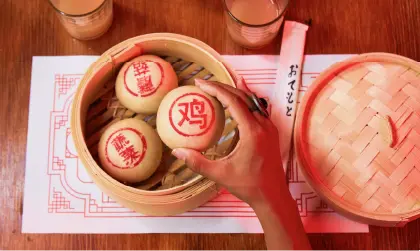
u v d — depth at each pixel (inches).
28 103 28.3
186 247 27.1
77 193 27.5
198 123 24.2
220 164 23.4
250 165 23.4
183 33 28.8
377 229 27.1
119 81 26.0
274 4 27.9
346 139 26.2
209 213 27.3
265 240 25.6
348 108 26.5
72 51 28.7
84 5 27.6
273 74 28.4
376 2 29.0
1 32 28.8
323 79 26.8
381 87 26.6
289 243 24.2
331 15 28.9
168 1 29.0
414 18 28.9
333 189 25.8
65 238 27.2
